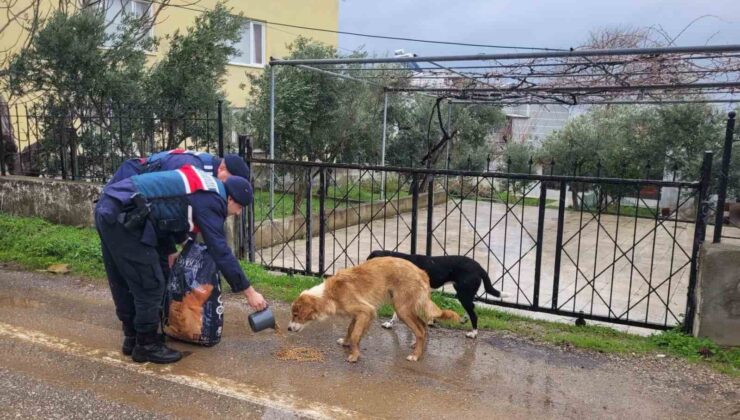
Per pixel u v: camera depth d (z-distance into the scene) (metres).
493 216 14.00
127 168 4.11
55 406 3.25
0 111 8.62
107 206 3.55
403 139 16.52
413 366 4.03
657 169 15.02
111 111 8.12
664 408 3.47
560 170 16.20
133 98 8.13
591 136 15.96
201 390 3.52
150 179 3.61
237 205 3.82
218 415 3.22
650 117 15.23
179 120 7.91
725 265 4.28
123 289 3.88
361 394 3.55
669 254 9.71
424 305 4.11
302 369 3.91
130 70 8.20
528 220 13.52
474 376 3.88
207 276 4.13
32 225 7.41
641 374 3.96
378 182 15.21
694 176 14.48
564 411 3.40
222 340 4.39
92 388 3.50
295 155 12.22
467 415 3.32
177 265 4.14
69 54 7.58
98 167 8.24
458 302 5.45
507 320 5.15
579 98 13.49
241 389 3.56
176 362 3.93
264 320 3.84
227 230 6.65
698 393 3.68
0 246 6.82
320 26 18.88
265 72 11.95
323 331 4.68
